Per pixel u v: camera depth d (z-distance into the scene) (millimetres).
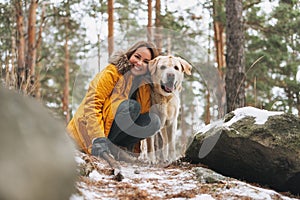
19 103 1370
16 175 1187
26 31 10156
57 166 1295
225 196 2668
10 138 1229
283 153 3162
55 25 14766
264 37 14109
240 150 3273
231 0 6879
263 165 3221
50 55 16281
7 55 4629
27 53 9266
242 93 6520
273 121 3314
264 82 12352
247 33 12867
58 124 1445
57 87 16922
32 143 1262
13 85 4258
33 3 9656
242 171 3324
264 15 12641
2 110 1288
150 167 3324
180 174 3123
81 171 2719
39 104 1485
